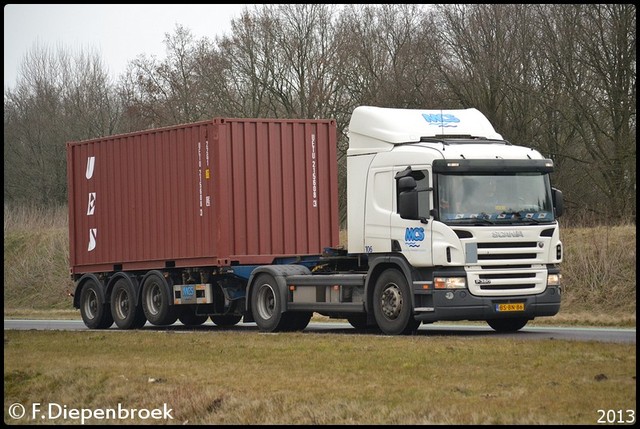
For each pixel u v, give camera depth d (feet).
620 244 152.76
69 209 142.82
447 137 101.65
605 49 191.52
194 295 123.24
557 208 98.58
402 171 98.07
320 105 231.30
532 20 205.67
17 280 230.89
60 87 307.99
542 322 120.78
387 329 99.25
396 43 232.53
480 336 92.53
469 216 94.43
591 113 195.31
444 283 94.17
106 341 100.78
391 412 53.83
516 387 59.82
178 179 124.47
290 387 63.21
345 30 235.40
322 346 84.17
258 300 113.29
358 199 103.19
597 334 96.27
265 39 236.43
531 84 204.64
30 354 90.68
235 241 118.01
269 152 120.16
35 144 299.99
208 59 241.55
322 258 111.55
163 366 76.54
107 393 65.87
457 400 56.54
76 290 141.18
